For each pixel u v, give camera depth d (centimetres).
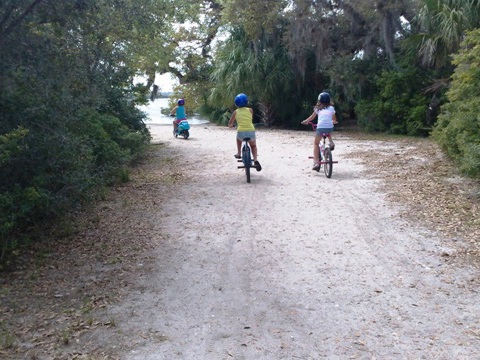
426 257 604
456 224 715
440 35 1473
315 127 1105
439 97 1817
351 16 2000
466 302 486
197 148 1650
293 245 660
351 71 2003
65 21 620
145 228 745
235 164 1289
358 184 992
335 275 560
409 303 488
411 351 404
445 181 970
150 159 1405
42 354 411
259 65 2302
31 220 681
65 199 666
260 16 2153
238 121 1056
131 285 545
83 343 427
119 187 1020
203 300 506
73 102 679
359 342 420
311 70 2350
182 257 626
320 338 428
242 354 406
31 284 550
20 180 636
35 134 620
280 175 1114
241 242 677
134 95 1480
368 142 1670
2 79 575
